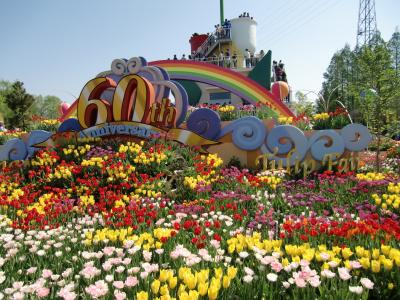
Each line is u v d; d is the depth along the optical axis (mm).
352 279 3639
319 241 4773
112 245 4836
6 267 4277
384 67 13805
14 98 59406
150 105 13359
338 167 11727
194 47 42656
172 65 21469
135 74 13305
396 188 8070
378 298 3451
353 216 6320
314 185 9469
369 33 55312
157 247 4434
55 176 9930
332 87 64188
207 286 3035
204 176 9633
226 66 28844
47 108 69875
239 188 8906
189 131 13031
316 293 3504
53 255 4590
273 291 3457
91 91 14008
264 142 12711
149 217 6496
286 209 7672
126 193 8898
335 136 11914
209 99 27562
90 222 5953
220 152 13297
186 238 5090
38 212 6402
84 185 9117
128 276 3590
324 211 6684
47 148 12984
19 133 17594
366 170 13000
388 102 13641
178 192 8820
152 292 3318
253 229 5805
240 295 3379
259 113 15203
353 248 4398
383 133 15797
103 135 13539
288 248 3953
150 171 10094
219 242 4559
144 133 13070
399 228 4527
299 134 12172
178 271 3553
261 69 26578
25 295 3391
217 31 34750
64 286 3615
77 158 11477
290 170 12203
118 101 13477
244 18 34000
